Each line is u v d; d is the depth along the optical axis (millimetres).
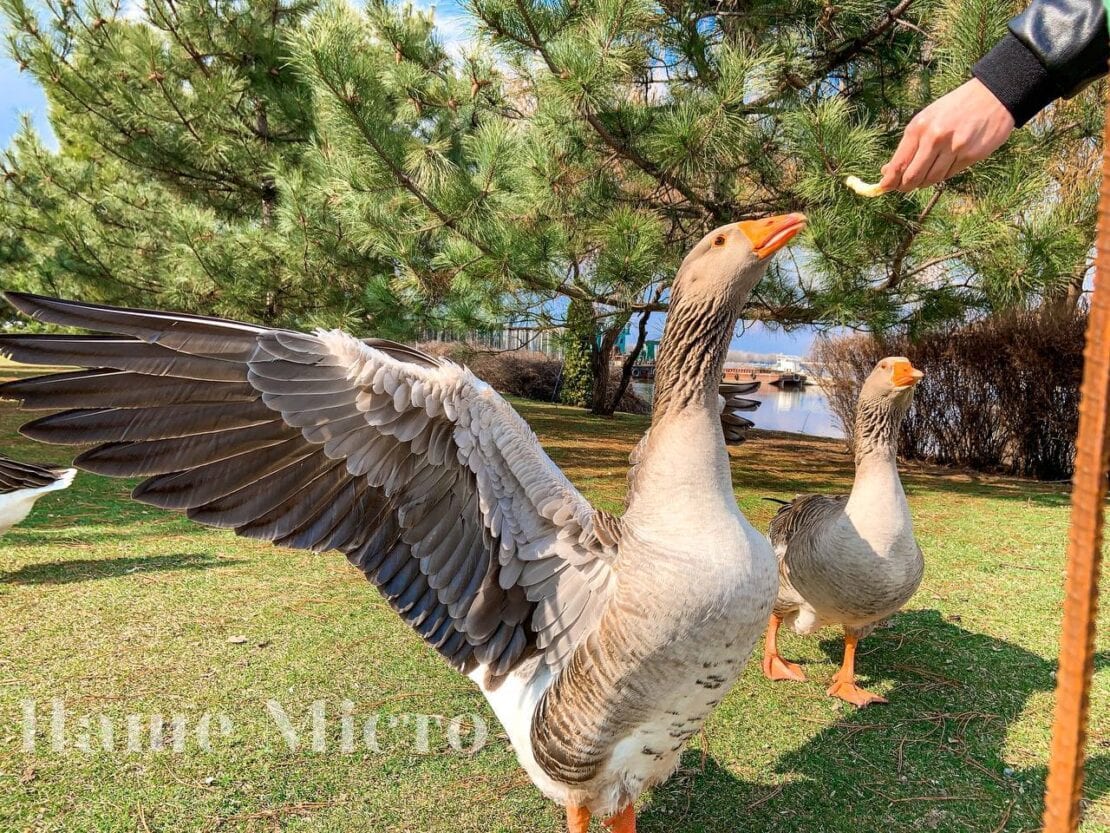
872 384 1564
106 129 5152
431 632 1083
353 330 4129
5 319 6797
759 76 2990
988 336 5031
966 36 2760
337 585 2227
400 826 1236
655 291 3881
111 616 1956
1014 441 5070
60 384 815
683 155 3078
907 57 3613
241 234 4352
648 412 8680
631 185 3742
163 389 862
